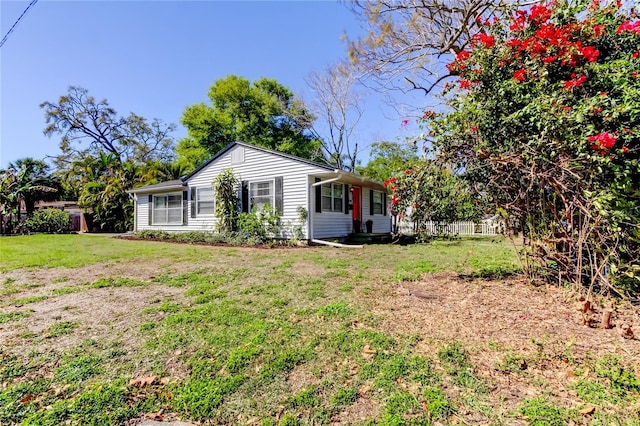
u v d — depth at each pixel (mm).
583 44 3809
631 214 3156
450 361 2369
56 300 4109
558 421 1712
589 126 3154
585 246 3561
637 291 3383
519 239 5145
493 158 3773
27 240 12781
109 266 6484
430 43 7738
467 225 14477
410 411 1845
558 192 3541
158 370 2365
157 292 4469
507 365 2293
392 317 3289
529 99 3674
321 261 6961
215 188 11930
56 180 23531
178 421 1839
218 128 24719
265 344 2713
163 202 14539
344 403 1945
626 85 3252
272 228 11055
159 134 33375
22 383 2211
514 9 5027
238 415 1872
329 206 11992
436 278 5031
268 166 11477
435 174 4305
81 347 2742
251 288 4551
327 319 3268
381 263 6621
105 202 18281
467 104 4156
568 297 3719
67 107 28172
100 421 1818
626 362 2279
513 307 3490
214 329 3072
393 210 4793
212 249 9469
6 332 3076
